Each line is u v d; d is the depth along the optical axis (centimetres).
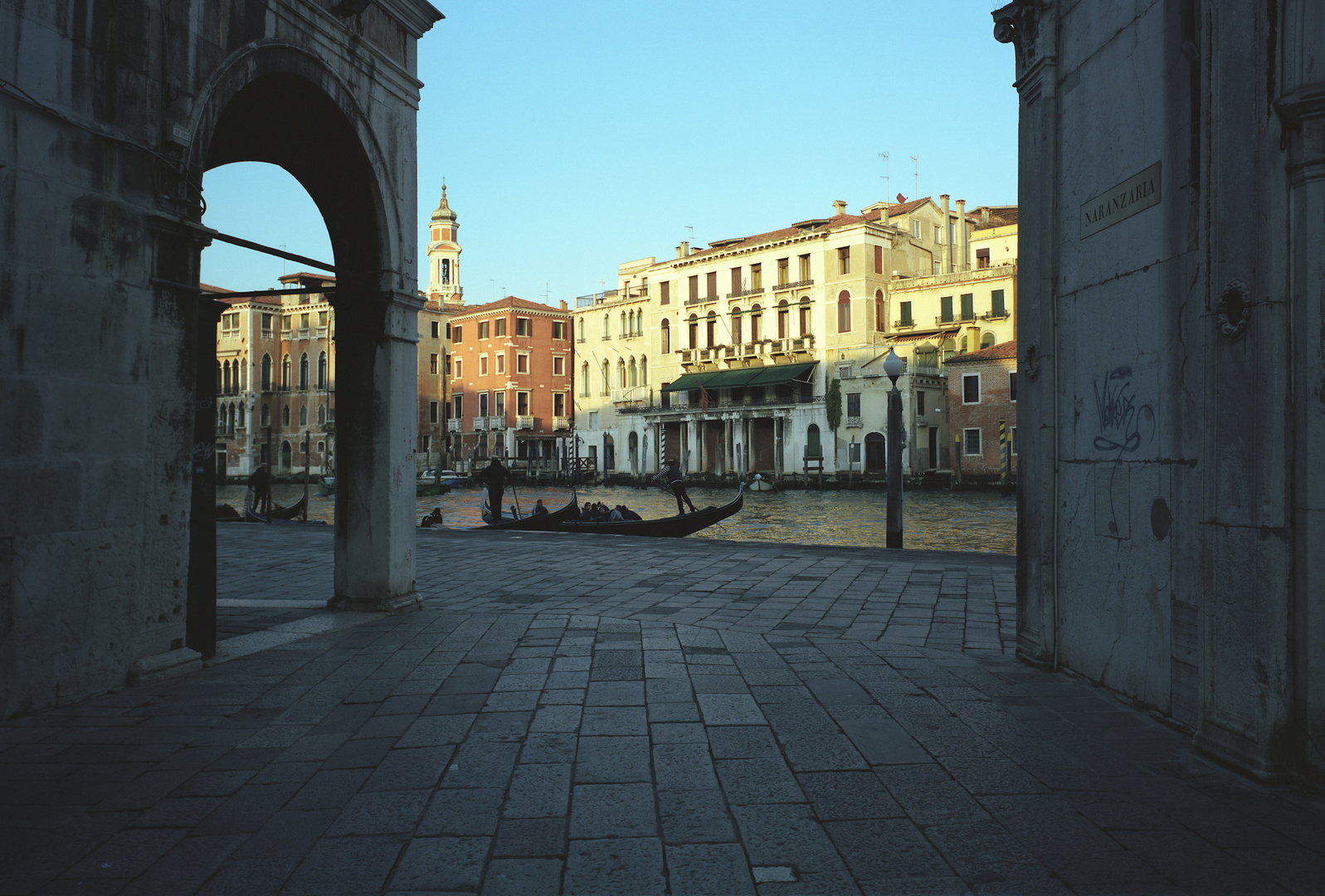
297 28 671
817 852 305
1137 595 487
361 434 789
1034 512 595
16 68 476
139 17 551
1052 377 585
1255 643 378
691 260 6362
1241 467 386
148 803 356
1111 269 516
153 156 562
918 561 1168
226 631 712
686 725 448
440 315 7700
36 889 282
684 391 6456
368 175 757
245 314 7219
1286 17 365
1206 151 410
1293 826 327
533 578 1030
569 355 7575
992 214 6212
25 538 482
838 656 604
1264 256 372
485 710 477
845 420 5491
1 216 469
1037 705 488
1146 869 293
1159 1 467
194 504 609
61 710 491
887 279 5547
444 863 298
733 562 1174
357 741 431
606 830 324
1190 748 416
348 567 795
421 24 828
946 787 365
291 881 286
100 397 529
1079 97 556
